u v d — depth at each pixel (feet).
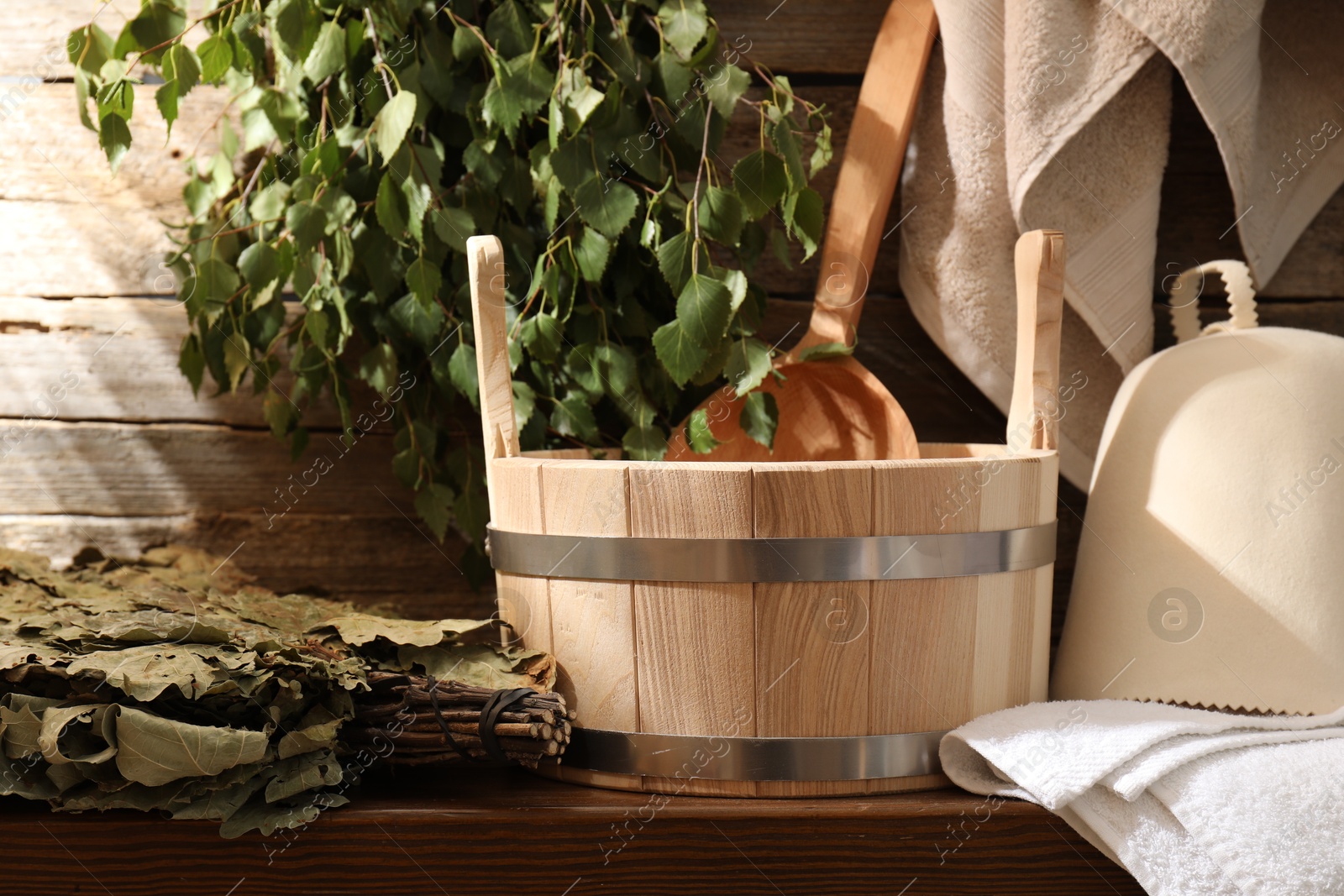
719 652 1.99
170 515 3.19
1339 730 2.05
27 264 3.13
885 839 2.00
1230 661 2.21
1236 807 1.84
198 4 3.02
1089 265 2.69
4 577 2.69
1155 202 2.73
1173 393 2.43
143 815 2.00
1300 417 2.28
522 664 2.15
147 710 1.92
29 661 1.92
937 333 2.86
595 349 2.74
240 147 3.09
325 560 3.19
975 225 2.72
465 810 2.03
